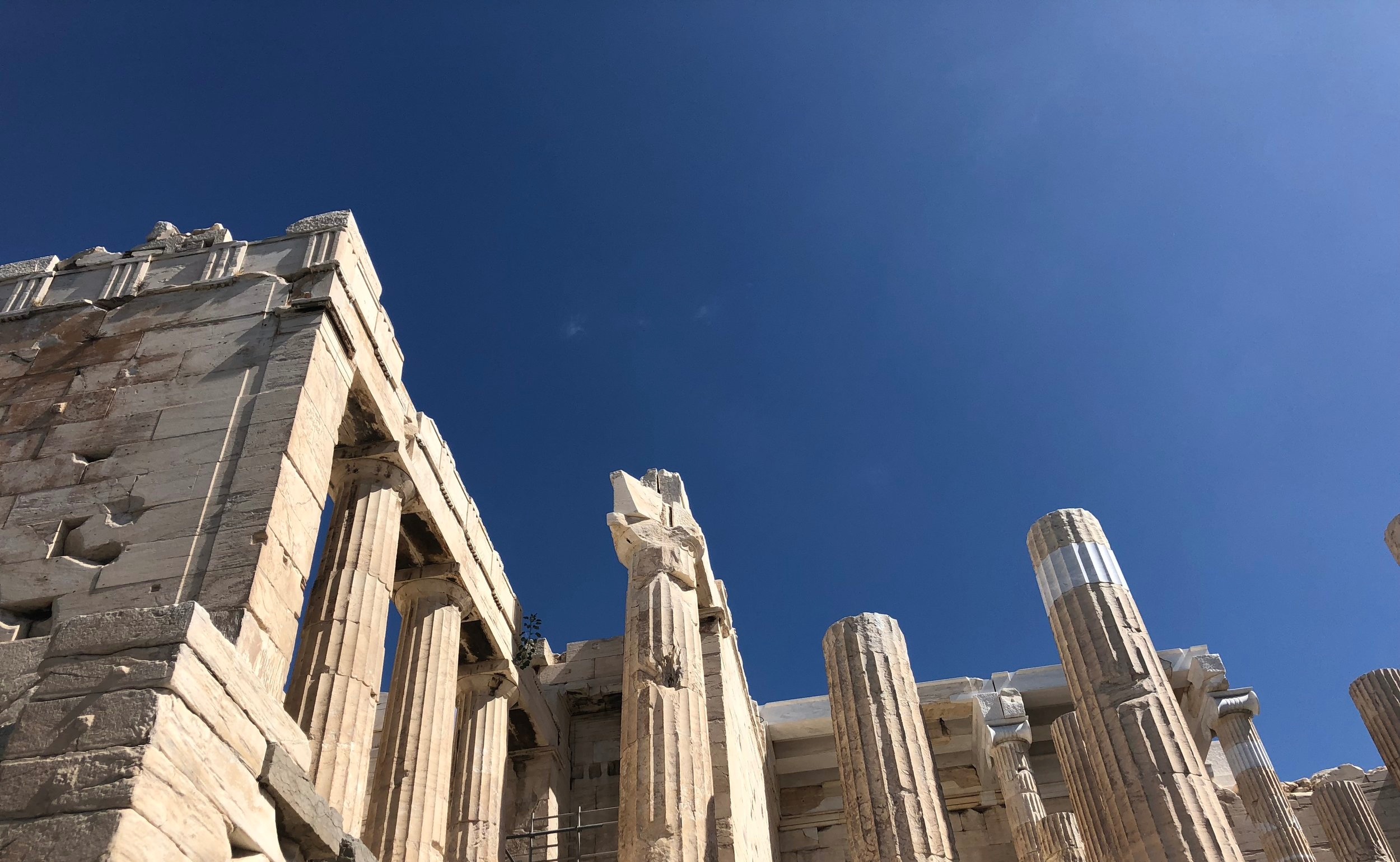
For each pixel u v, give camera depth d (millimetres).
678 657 16719
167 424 13172
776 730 28266
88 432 13258
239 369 13727
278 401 13195
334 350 14633
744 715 23297
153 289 15195
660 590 17672
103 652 7777
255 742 8508
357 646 14406
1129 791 14625
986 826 28359
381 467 16656
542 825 21906
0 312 15141
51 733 7250
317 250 15406
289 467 12531
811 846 28688
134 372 13984
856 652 17672
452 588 19094
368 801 16766
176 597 11180
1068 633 16453
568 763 24203
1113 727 15156
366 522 15852
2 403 13820
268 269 15227
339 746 13305
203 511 12023
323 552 15555
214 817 7633
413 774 16453
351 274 15688
